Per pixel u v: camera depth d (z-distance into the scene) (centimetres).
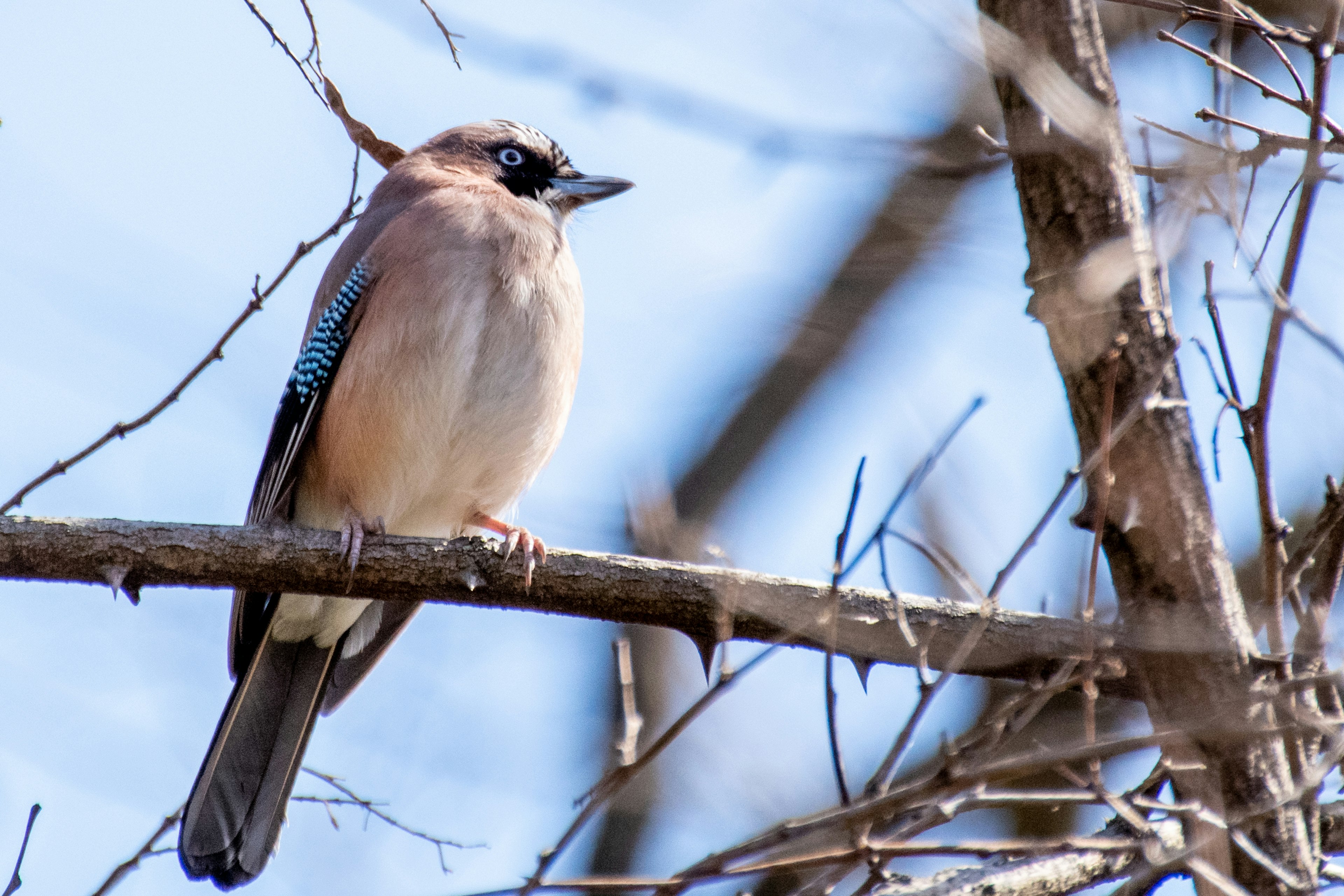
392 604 938
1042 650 697
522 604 746
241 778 864
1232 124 613
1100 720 916
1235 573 822
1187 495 604
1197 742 589
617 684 1185
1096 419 612
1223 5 634
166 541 721
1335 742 568
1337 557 637
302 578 740
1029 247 630
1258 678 605
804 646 718
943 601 712
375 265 918
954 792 553
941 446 593
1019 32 613
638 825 1111
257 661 886
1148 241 606
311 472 955
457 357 891
